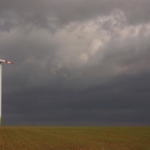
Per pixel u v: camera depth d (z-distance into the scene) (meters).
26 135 93.56
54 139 75.69
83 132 108.75
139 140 70.62
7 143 66.75
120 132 107.25
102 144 61.47
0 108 155.88
